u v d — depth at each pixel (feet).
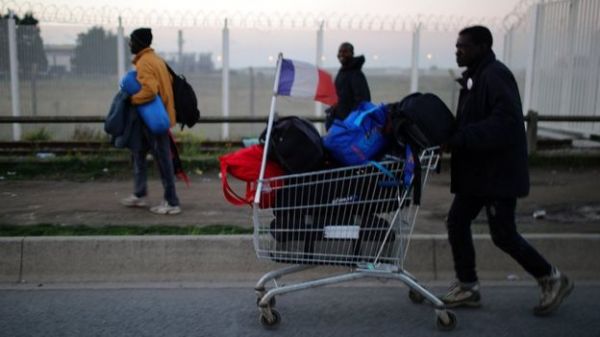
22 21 38.04
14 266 18.74
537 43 40.63
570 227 22.20
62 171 30.91
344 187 14.29
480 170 14.94
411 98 14.47
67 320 15.79
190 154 33.99
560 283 15.70
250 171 14.76
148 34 22.22
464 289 16.49
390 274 14.83
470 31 15.05
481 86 14.83
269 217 15.57
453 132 14.64
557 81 39.34
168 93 22.47
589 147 36.29
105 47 38.29
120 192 27.09
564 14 38.45
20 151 34.19
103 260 18.88
